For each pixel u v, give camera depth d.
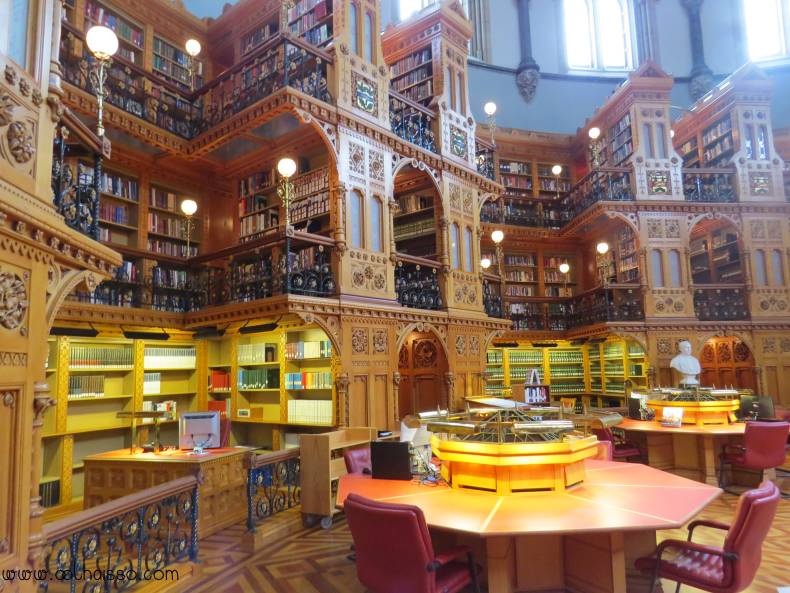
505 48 17.45
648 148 12.76
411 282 8.70
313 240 6.85
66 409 6.92
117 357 7.63
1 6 2.66
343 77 7.56
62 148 3.37
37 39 2.98
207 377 8.69
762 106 13.15
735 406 7.10
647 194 12.53
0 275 2.51
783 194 12.91
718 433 6.34
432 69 9.92
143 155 8.32
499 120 16.89
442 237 9.19
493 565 3.28
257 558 4.62
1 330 2.51
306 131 7.81
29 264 2.74
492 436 3.81
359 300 7.33
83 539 5.30
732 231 13.41
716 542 4.80
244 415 8.16
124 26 8.64
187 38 9.70
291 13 8.65
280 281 6.70
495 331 10.15
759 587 3.79
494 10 17.47
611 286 12.02
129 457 5.64
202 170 9.12
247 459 5.03
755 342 12.29
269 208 8.49
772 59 17.42
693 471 7.04
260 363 8.11
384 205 8.04
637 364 12.42
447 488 3.83
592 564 3.46
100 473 5.81
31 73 2.92
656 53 17.89
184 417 6.01
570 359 14.05
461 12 10.25
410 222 10.08
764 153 13.05
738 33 17.73
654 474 4.24
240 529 5.55
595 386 13.89
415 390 9.13
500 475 3.55
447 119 9.62
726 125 13.54
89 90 6.87
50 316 3.02
